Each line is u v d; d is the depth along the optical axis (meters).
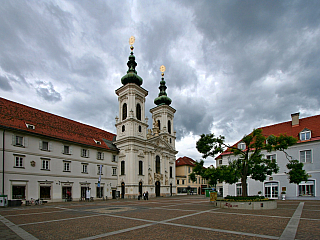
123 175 54.81
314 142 39.00
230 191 48.12
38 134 38.41
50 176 39.56
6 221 16.22
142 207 26.75
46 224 14.80
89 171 47.31
